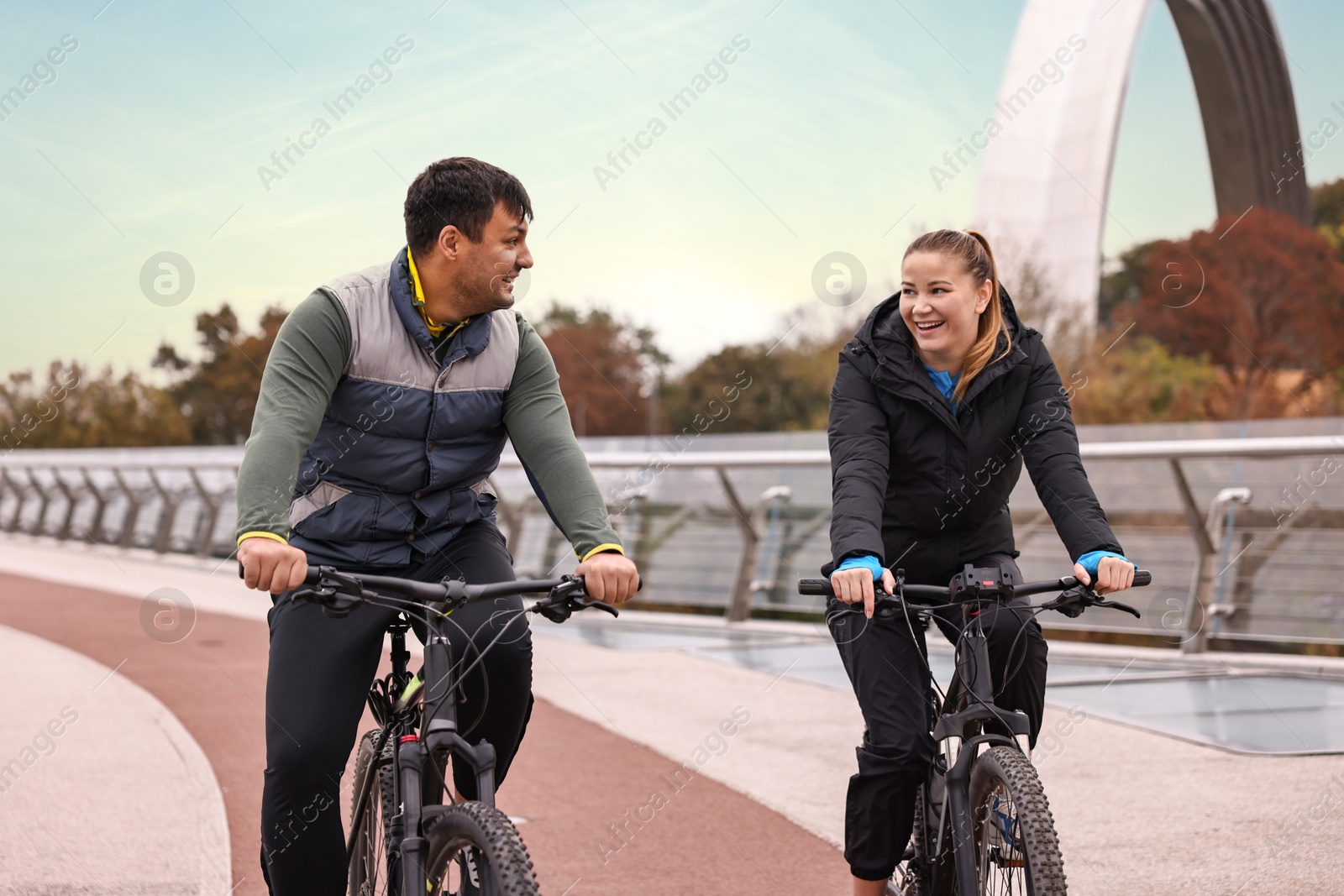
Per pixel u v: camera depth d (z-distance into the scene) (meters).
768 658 8.75
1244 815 4.62
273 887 2.85
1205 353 26.86
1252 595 7.66
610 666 8.49
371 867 3.07
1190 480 8.10
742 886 4.15
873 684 3.19
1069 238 33.34
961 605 3.04
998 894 2.74
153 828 4.88
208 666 8.77
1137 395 25.38
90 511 21.47
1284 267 27.20
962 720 2.90
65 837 4.75
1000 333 3.32
